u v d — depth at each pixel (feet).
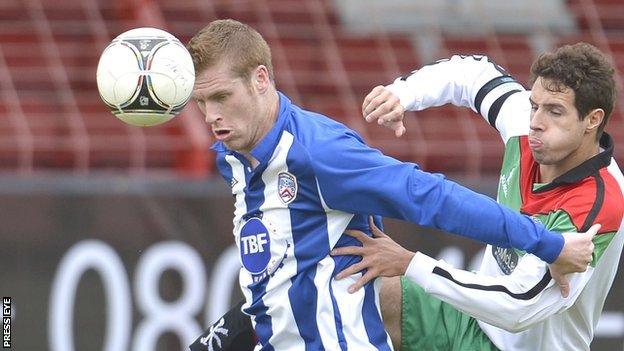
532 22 116.26
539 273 46.83
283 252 47.06
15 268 78.07
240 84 45.11
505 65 112.16
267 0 112.16
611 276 50.49
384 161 45.65
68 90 98.68
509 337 51.72
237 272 81.20
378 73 109.91
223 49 44.93
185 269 80.33
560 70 46.44
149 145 93.86
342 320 47.37
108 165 95.96
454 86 54.39
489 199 45.62
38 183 78.54
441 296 47.39
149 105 44.55
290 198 46.47
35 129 95.71
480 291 46.80
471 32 114.62
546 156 47.42
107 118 97.40
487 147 101.60
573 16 116.98
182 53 44.88
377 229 48.70
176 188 80.38
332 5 115.85
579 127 46.98
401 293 53.26
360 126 103.65
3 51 101.24
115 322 79.25
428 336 53.31
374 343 48.26
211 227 80.74
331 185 45.57
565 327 51.13
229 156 48.62
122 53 44.52
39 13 104.68
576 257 45.73
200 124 94.89
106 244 79.30
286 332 47.78
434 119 103.65
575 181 48.24
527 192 50.14
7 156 94.89
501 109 52.85
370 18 115.55
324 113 104.37
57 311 78.54
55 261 78.64
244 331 53.42
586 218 47.06
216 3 110.32
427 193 45.19
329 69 108.06
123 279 79.41
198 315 80.38
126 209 79.61
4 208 78.02
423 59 111.86
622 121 102.63
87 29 104.01
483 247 83.92
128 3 106.42
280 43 109.09
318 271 47.21
